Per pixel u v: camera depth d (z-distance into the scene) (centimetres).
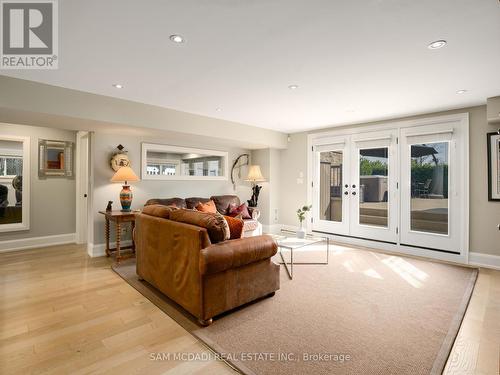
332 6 171
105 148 432
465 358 184
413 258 418
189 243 229
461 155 397
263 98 359
